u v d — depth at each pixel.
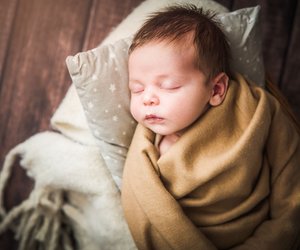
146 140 0.91
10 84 1.33
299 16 1.39
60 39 1.35
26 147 1.15
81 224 1.12
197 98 0.87
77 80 0.92
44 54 1.34
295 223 0.95
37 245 1.21
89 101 0.94
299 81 1.38
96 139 0.99
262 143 0.92
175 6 1.05
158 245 0.90
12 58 1.33
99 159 1.06
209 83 0.89
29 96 1.33
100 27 1.35
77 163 1.06
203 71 0.88
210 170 0.86
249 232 0.94
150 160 0.89
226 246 0.94
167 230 0.85
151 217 0.86
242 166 0.88
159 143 0.93
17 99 1.33
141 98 0.88
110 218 1.03
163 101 0.86
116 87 0.95
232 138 0.91
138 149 0.90
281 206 0.96
